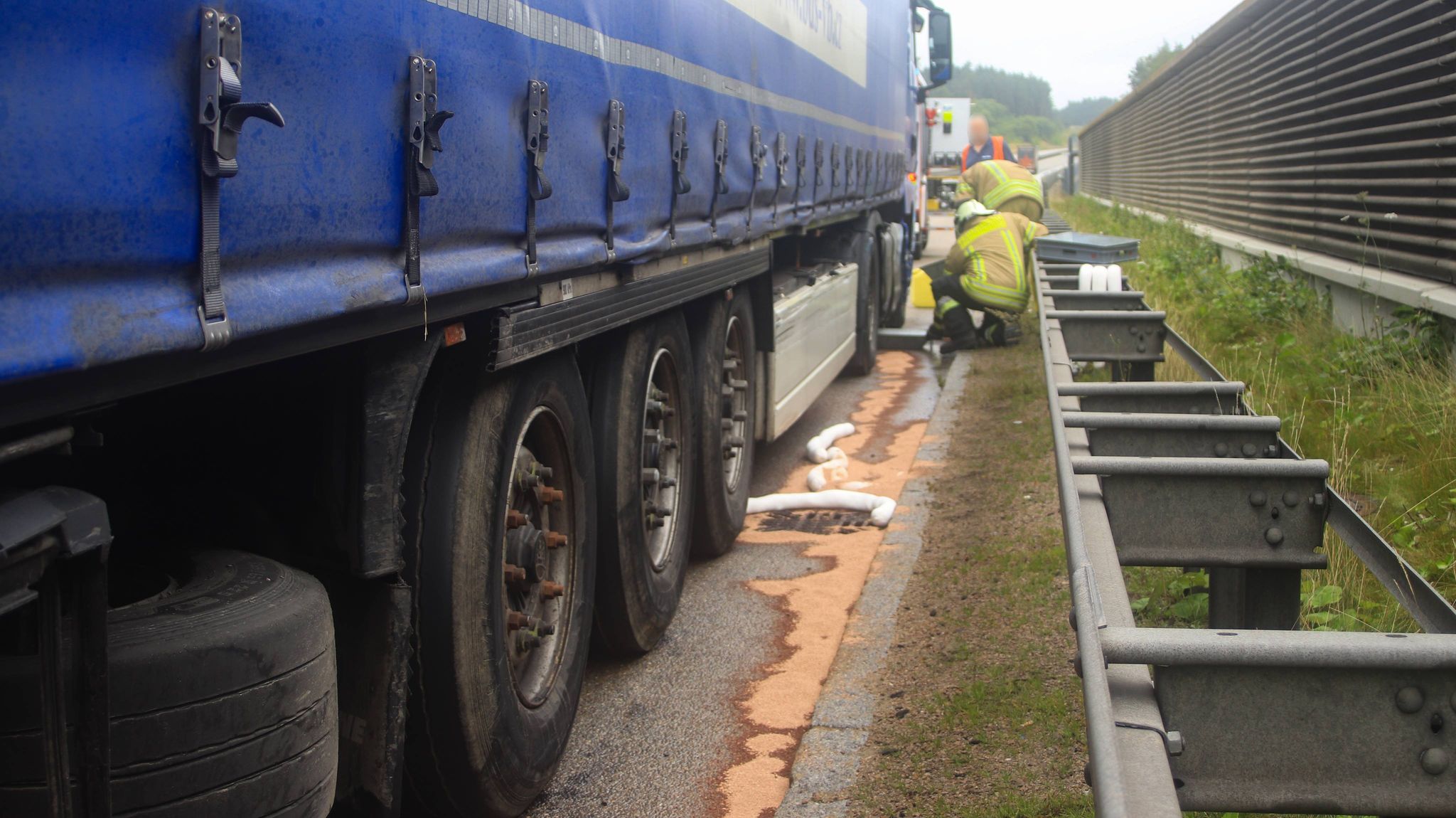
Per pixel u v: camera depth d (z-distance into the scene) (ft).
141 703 6.03
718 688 14.26
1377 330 27.86
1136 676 6.11
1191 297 39.32
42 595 5.09
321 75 6.73
